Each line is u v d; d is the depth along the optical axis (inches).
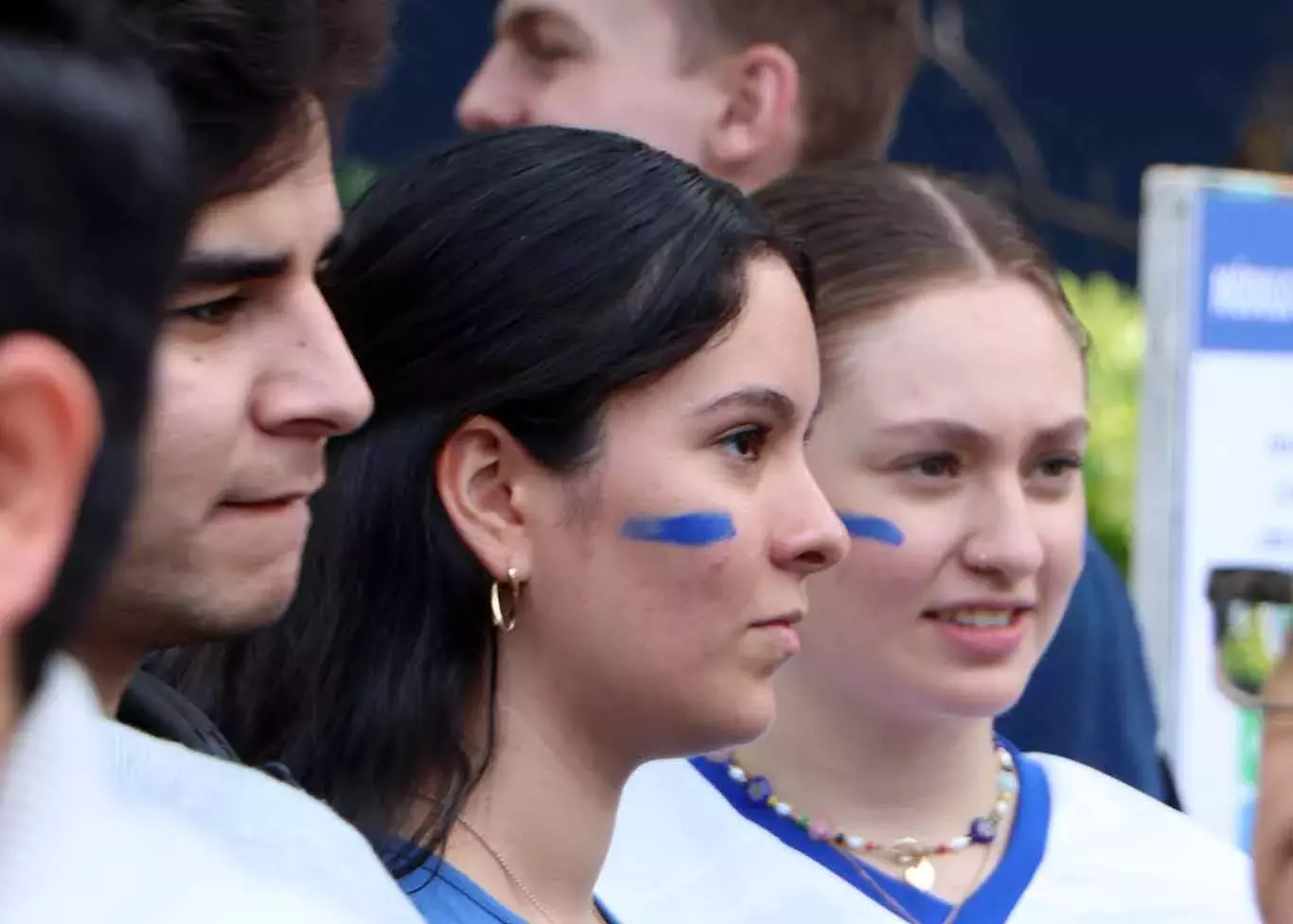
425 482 226.7
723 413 221.8
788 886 282.2
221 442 179.9
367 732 225.8
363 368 229.8
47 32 108.4
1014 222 300.5
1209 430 443.8
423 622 226.7
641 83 435.8
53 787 111.0
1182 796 434.6
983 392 280.4
